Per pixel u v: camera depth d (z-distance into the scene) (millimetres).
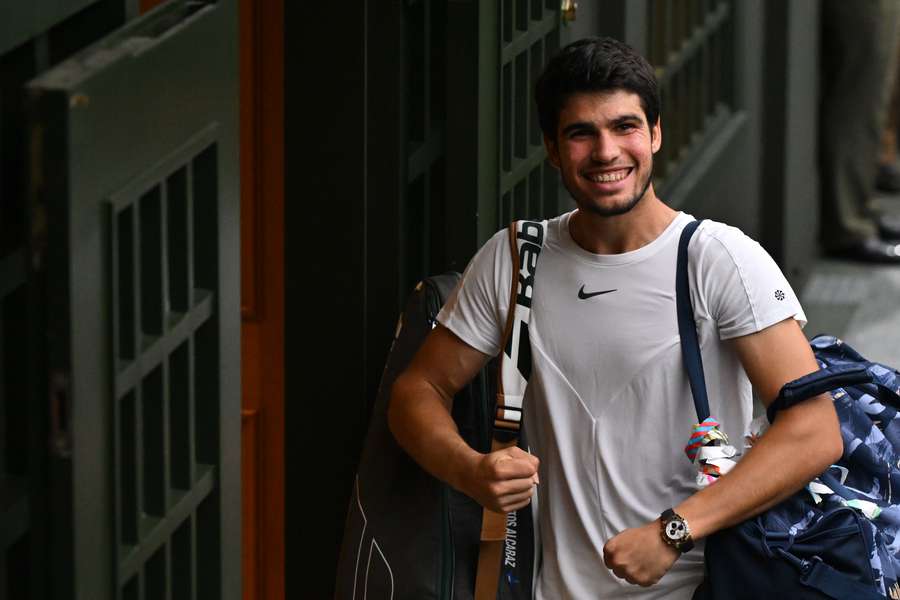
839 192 21203
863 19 20453
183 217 6754
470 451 7449
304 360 9688
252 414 10250
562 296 7547
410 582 7996
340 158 9383
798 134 19031
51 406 5820
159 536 6676
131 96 6102
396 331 9445
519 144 10461
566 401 7570
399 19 9188
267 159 9930
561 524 7676
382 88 9281
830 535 7133
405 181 9508
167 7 6633
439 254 10141
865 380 7043
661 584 7469
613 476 7457
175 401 6938
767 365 7145
